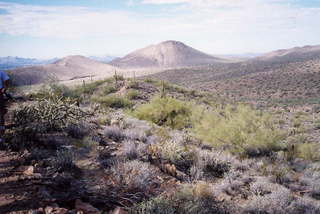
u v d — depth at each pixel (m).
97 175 4.45
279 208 4.82
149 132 9.03
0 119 4.84
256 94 106.56
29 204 3.01
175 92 31.08
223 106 30.00
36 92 10.85
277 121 25.23
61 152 4.72
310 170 8.64
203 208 4.03
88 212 3.11
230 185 5.77
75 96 14.92
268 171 7.79
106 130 7.48
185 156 6.78
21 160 4.22
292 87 114.25
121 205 3.58
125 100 19.53
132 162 5.21
